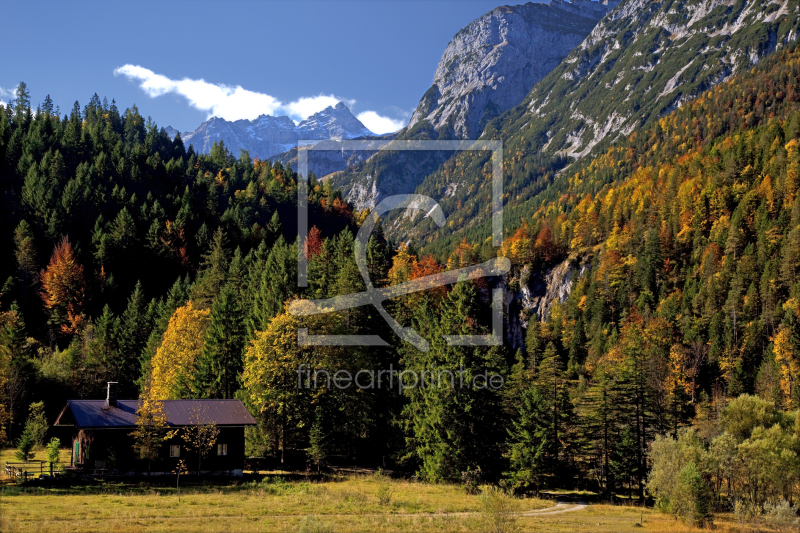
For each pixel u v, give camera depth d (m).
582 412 69.62
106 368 81.25
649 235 170.38
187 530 28.23
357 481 47.78
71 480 40.69
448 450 50.41
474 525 32.19
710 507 43.56
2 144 162.50
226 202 186.00
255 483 43.41
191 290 101.81
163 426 44.31
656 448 52.78
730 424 60.72
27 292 109.44
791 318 106.25
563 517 40.84
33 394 70.94
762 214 150.88
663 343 114.31
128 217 134.38
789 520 41.69
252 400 52.72
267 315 62.94
